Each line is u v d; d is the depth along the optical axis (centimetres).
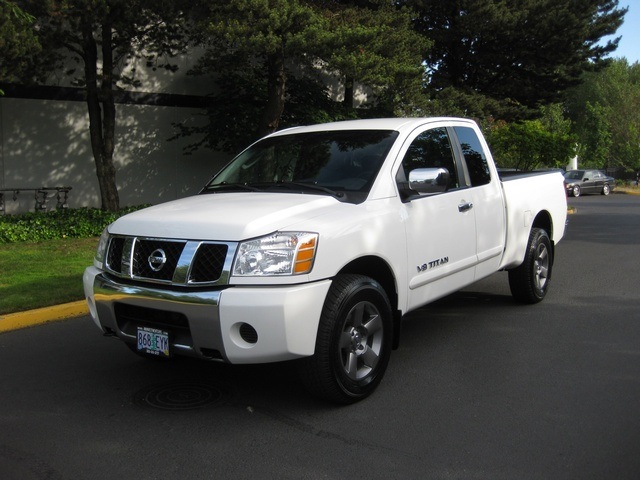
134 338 424
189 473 339
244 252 380
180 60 1662
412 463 348
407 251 470
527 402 436
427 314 689
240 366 516
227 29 1162
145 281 411
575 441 374
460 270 546
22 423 410
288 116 1652
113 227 451
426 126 545
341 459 354
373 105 1892
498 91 2384
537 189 704
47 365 529
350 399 426
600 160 5384
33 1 1041
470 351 555
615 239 1388
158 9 1155
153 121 1642
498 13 2030
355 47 1278
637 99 5512
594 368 507
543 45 2216
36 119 1471
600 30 2252
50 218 1260
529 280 699
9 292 741
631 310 701
